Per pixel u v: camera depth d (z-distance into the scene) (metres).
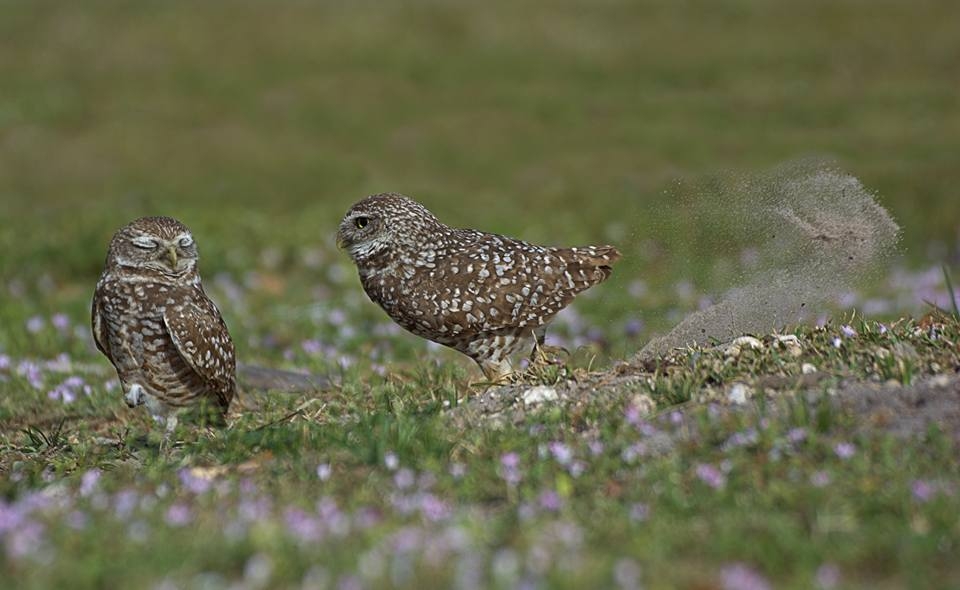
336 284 23.58
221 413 13.77
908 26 48.69
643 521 8.68
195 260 13.70
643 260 15.73
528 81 45.41
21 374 16.61
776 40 48.28
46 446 12.80
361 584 7.71
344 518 8.79
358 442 10.70
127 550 8.33
